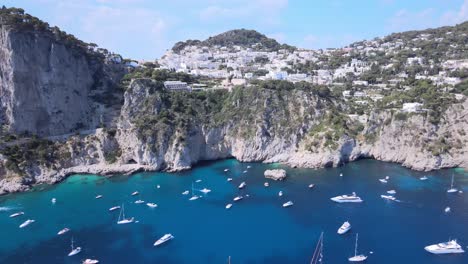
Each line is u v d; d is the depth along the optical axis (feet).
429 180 548.31
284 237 390.83
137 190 526.16
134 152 613.93
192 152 640.17
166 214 449.48
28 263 346.54
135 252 364.99
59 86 645.51
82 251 366.84
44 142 595.47
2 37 606.55
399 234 393.09
